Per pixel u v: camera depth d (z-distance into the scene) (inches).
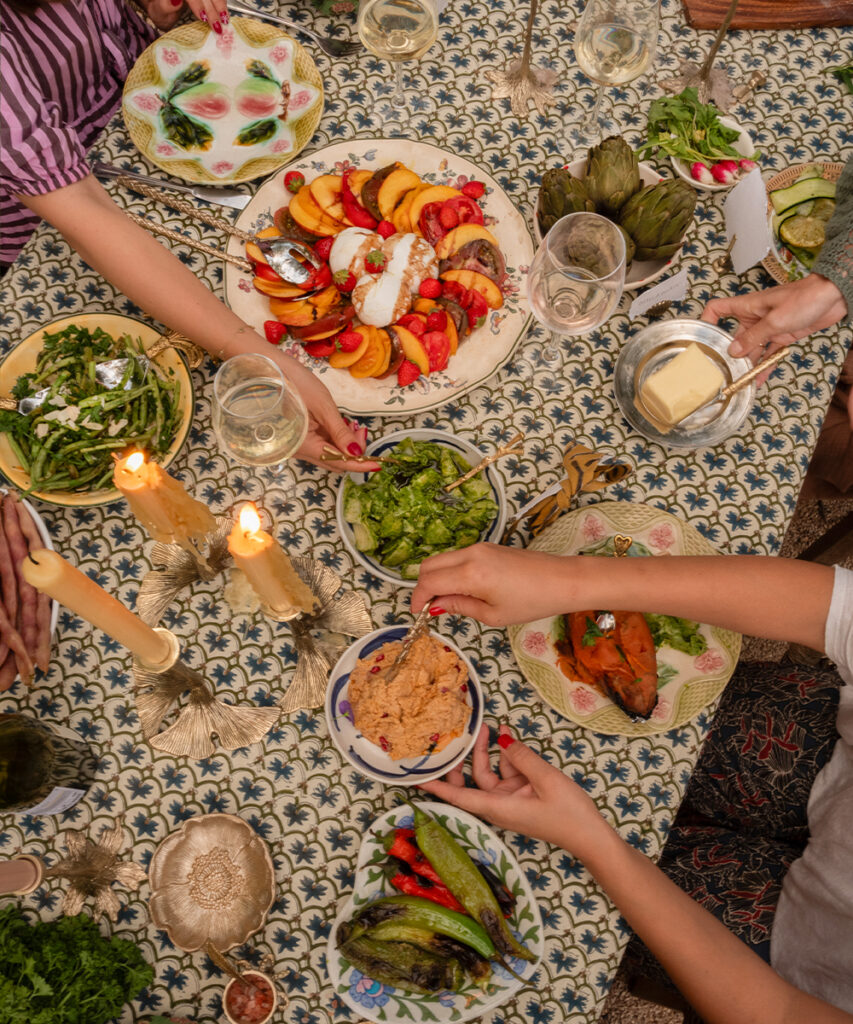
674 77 71.3
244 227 63.7
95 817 52.7
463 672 51.9
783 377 63.1
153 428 55.9
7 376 56.4
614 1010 92.7
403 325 59.3
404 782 50.4
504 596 51.6
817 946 56.2
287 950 50.6
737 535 60.1
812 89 71.5
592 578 52.2
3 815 52.2
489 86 70.4
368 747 52.3
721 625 53.8
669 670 55.1
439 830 48.3
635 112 70.4
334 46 70.5
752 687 71.6
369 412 59.1
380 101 69.9
